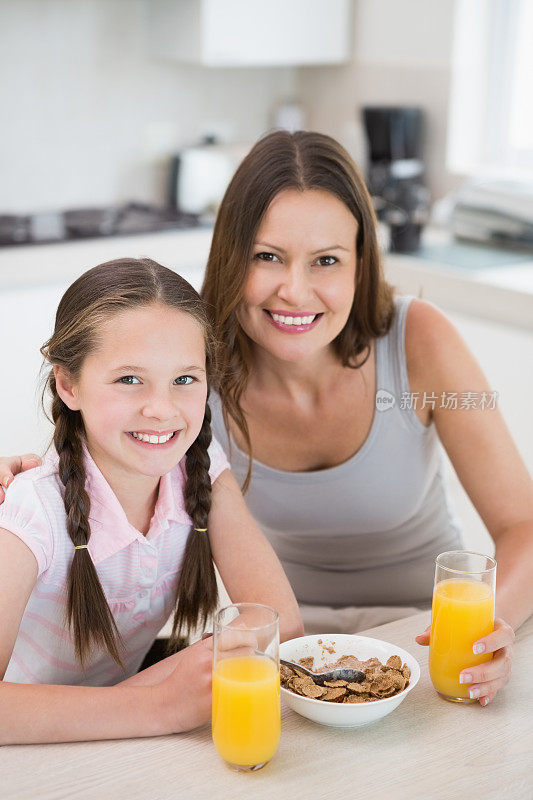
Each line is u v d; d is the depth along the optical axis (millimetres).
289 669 1075
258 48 3496
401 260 3061
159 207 3680
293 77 4047
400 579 1689
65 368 1116
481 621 1049
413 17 3529
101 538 1181
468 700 1064
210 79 3805
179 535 1251
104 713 993
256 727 916
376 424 1529
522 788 918
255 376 1525
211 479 1286
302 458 1570
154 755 967
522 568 1301
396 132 3461
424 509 1649
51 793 902
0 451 2832
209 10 3338
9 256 2844
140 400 1089
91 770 940
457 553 1125
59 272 2959
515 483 1442
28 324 2859
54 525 1136
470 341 2871
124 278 1098
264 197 1323
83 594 1139
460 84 3475
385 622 1607
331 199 1335
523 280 2791
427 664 1150
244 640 924
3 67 3328
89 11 3451
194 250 3213
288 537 1638
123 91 3605
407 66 3596
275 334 1400
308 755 966
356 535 1609
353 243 1381
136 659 1305
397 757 964
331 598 1711
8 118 3385
